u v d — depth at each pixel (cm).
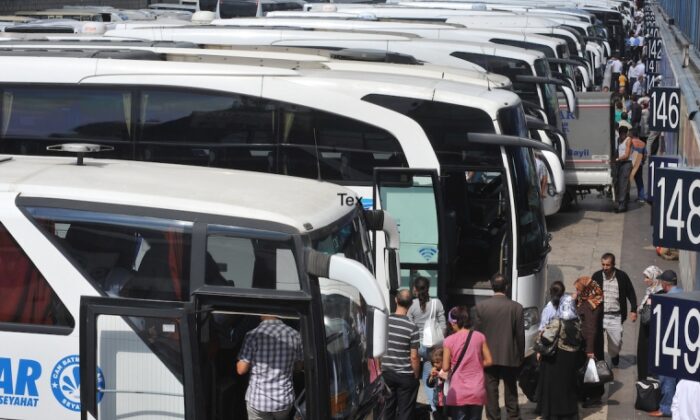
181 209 1550
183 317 1462
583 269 4022
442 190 2852
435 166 2812
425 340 2547
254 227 1518
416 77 2994
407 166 2814
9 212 1581
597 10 10669
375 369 1717
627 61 9675
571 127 5019
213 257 1531
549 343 2509
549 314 2533
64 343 1557
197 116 2862
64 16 6600
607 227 4778
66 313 1566
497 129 2825
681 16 9262
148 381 1484
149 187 1625
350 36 4362
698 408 1909
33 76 2903
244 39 4316
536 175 2962
